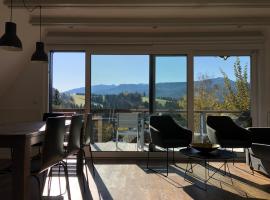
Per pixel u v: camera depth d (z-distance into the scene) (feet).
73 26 16.76
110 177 13.75
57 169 15.17
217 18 16.10
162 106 18.70
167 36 18.07
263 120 17.89
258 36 17.83
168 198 10.91
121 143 18.66
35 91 18.33
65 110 18.98
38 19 15.70
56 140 9.30
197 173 14.58
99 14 15.58
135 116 18.74
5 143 8.36
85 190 11.85
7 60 16.46
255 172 14.80
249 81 18.54
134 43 18.08
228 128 16.28
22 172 8.30
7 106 18.43
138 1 13.33
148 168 15.55
